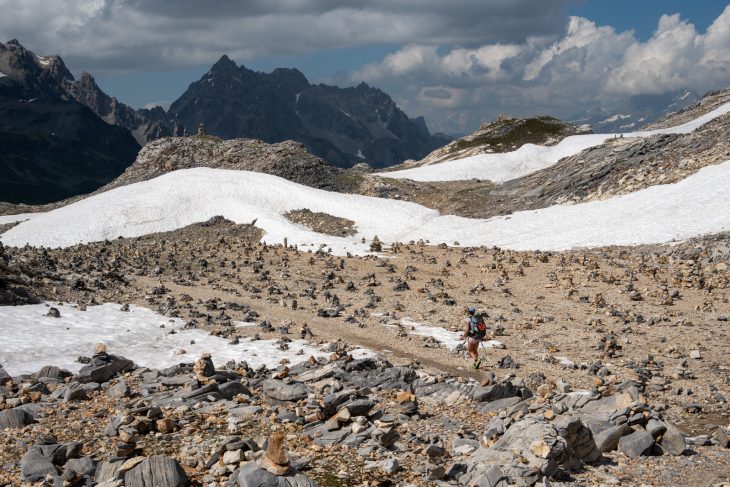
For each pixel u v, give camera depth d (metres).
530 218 61.28
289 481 11.73
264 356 24.69
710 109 136.25
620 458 14.32
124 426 15.28
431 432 15.80
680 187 56.88
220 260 49.81
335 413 16.31
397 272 44.91
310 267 46.72
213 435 15.05
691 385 20.70
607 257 44.69
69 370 21.56
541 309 32.84
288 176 92.12
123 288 36.75
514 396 18.86
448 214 70.44
